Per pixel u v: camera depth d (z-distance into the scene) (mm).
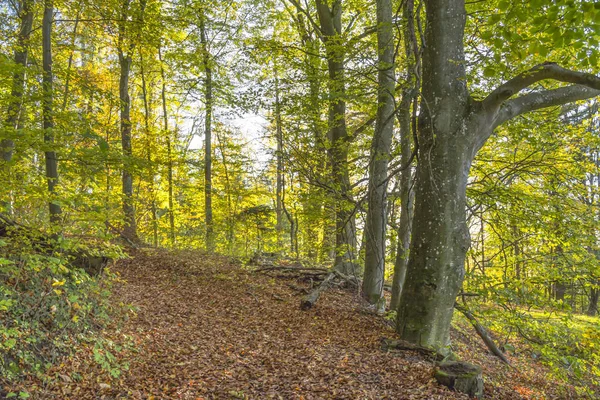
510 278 8719
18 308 5273
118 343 6320
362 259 12188
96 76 17875
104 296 7051
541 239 9641
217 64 16188
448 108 7617
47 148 7180
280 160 12914
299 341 7902
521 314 8477
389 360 6953
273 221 22172
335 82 10125
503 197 9117
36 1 10148
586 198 9914
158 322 7887
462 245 7691
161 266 12617
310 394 5406
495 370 8953
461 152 7582
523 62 9227
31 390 4473
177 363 6250
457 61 7473
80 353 5531
